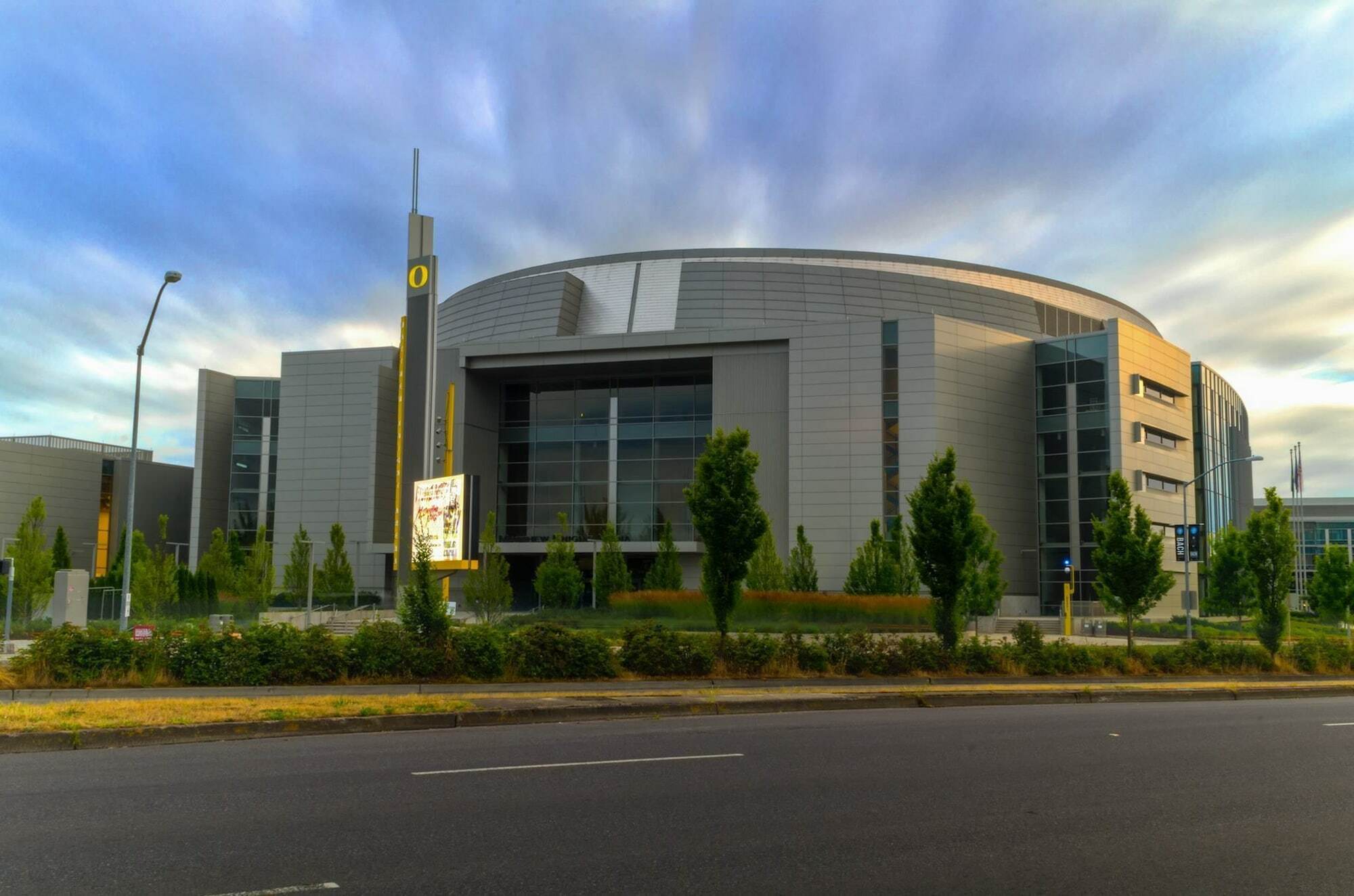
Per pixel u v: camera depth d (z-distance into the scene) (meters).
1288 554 29.45
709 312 73.69
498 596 46.75
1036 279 87.00
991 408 68.19
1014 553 68.38
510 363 71.50
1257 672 27.70
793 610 49.72
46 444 98.31
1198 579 74.44
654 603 51.06
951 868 7.10
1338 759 12.28
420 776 10.13
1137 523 27.78
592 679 20.64
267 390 82.00
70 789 9.34
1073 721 16.33
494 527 54.56
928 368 65.25
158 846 7.32
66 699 16.19
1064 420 69.62
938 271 82.12
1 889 6.27
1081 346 69.38
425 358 54.47
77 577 36.41
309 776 10.09
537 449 74.75
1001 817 8.70
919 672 23.23
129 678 18.33
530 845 7.48
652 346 69.56
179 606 47.72
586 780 10.04
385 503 75.50
